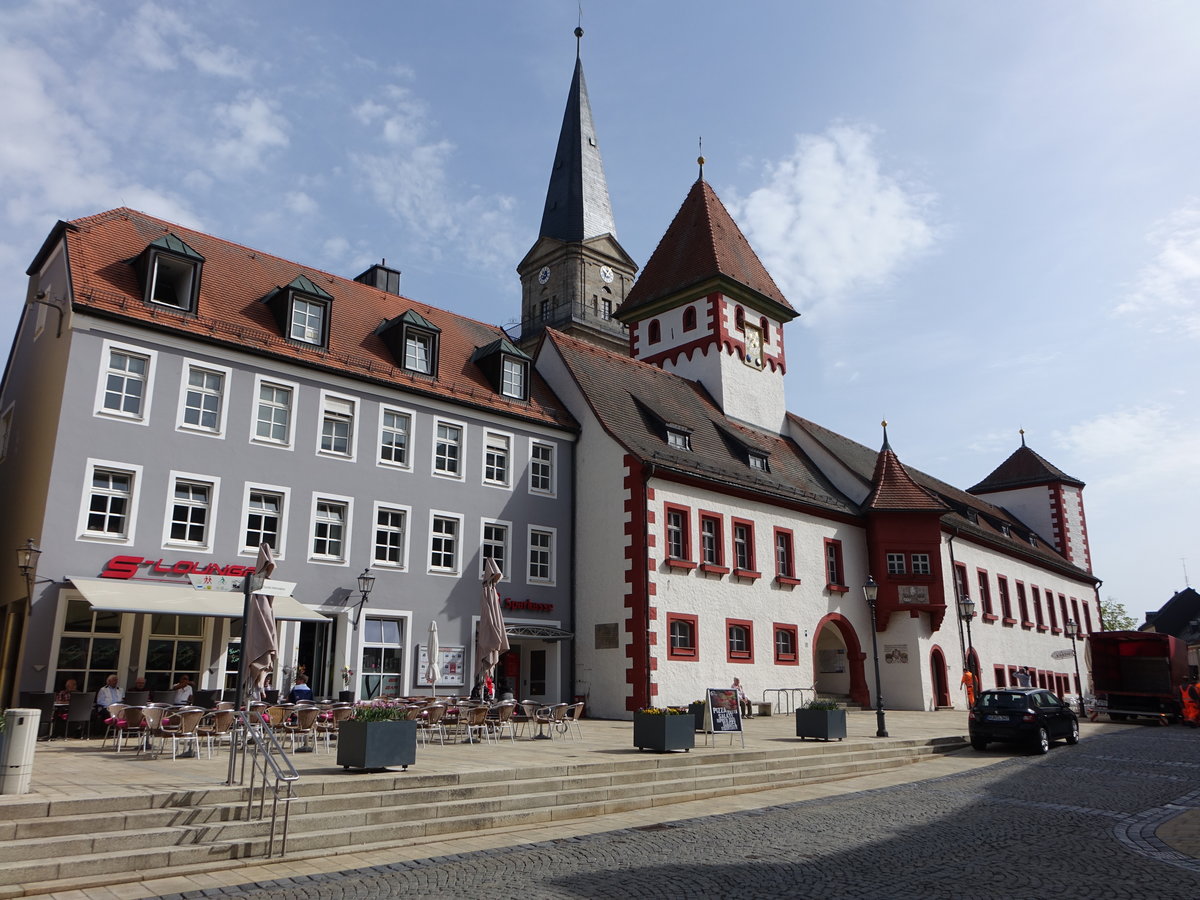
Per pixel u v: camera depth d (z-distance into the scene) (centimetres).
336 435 2428
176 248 2208
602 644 2783
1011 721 2198
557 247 5744
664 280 4100
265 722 1133
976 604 4300
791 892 848
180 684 1973
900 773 1814
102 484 1997
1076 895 839
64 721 1780
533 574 2834
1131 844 1078
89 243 2184
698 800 1434
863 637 3644
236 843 970
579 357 3259
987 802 1413
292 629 2227
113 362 2059
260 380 2286
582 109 6069
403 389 2559
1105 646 3606
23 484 2147
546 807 1257
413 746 1309
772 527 3303
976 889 862
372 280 3212
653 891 849
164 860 921
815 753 1848
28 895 822
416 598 2483
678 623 2822
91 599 1805
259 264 2658
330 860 980
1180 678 3506
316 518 2331
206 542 2114
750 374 3972
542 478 2925
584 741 1906
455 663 2539
